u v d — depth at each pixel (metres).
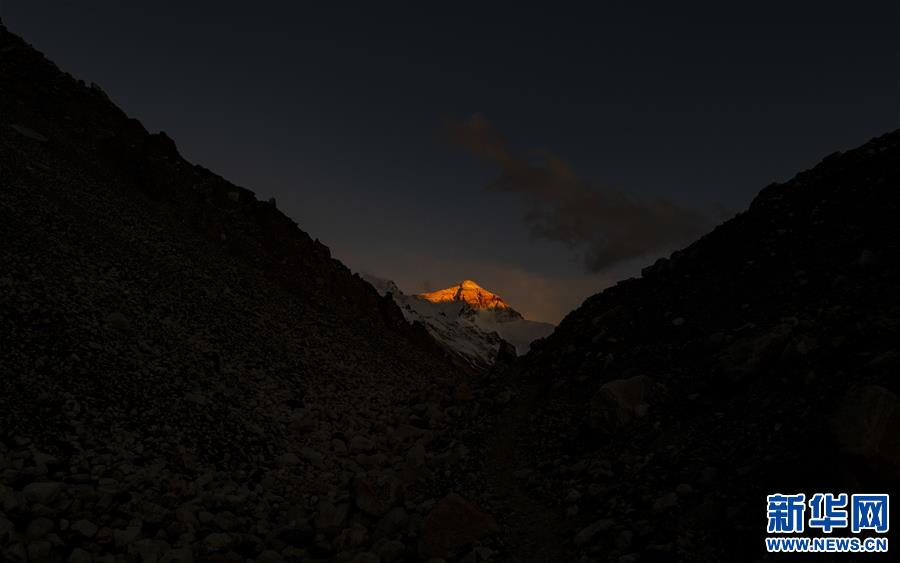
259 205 58.28
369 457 21.38
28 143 38.00
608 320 24.39
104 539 11.26
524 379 26.17
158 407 17.50
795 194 23.41
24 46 51.78
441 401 27.56
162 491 13.88
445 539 12.90
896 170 20.34
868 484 9.73
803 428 12.20
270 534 13.89
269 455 18.97
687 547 10.62
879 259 16.80
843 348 14.02
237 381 24.14
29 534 10.43
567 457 17.11
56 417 14.09
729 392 15.42
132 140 50.34
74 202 32.31
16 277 19.23
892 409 10.24
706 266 23.48
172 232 40.59
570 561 11.79
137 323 22.78
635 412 16.81
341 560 12.95
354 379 34.53
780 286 18.88
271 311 38.53
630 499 13.26
